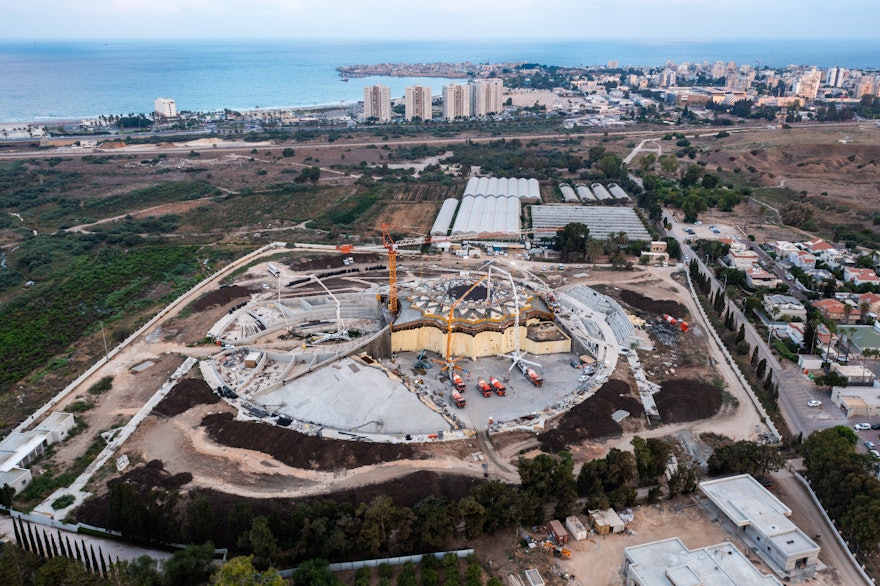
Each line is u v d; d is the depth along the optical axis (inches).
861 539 5196.9
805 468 6471.5
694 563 4975.4
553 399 7829.7
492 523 5433.1
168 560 4864.7
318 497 5836.6
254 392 7829.7
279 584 4571.9
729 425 7219.5
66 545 5393.7
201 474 6181.1
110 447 6648.6
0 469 6156.5
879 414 7431.1
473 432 6978.4
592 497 5684.1
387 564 5078.7
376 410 7460.6
